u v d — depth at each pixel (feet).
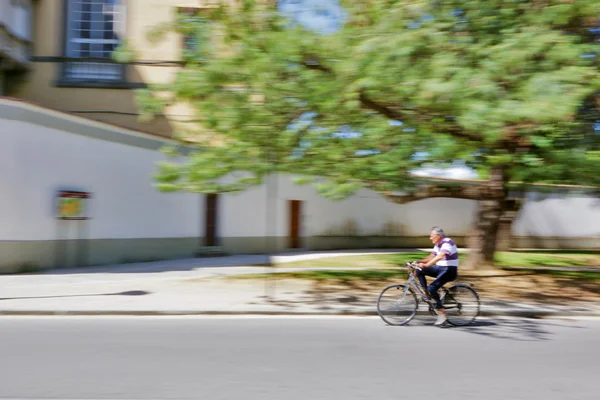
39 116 47.01
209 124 36.27
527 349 25.50
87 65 63.98
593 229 90.84
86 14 63.77
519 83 30.78
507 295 40.63
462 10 33.78
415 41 31.48
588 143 37.55
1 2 55.98
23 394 17.83
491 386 19.62
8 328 27.94
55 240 49.01
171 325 29.53
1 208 45.34
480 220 50.52
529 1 33.96
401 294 30.73
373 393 18.53
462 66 31.58
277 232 71.10
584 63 32.22
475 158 38.32
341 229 78.74
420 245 84.74
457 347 25.62
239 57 33.22
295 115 36.01
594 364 23.00
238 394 18.17
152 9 63.46
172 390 18.45
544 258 69.87
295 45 32.68
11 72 63.21
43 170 47.62
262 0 34.86
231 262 58.85
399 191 43.60
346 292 40.91
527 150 38.50
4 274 45.42
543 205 88.89
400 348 25.16
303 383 19.49
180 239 61.26
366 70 31.58
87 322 30.07
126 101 64.23
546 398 18.44
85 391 18.21
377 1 33.65
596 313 35.17
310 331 28.60
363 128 37.14
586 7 32.12
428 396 18.35
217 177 36.29
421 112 34.96
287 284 44.19
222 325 29.78
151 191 57.88
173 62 63.67
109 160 53.52
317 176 39.81
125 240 55.31
